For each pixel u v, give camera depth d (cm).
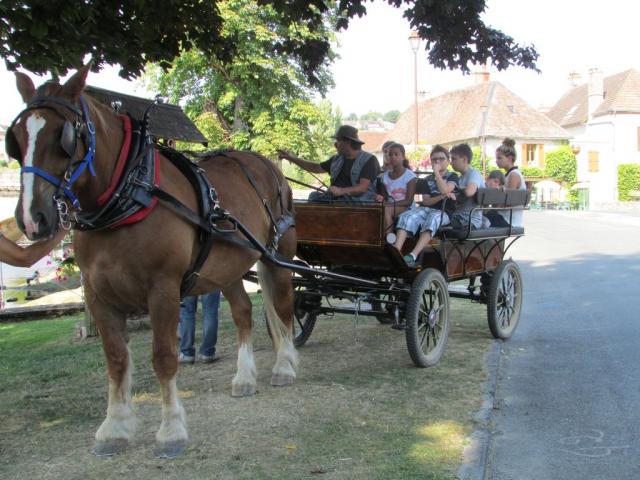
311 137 2811
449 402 482
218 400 493
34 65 570
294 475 359
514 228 734
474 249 669
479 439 409
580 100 5559
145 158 379
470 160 667
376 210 552
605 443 412
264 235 513
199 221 398
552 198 4722
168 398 393
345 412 462
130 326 801
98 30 625
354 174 622
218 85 2722
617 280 1080
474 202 609
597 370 569
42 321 1021
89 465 376
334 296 619
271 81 2600
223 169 490
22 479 357
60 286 1250
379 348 659
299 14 729
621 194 4778
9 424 448
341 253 593
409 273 597
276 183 542
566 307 871
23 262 334
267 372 575
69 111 332
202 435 419
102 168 356
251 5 2438
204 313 612
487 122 4778
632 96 4834
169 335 386
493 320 673
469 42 743
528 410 474
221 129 2759
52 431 433
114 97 671
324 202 584
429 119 5644
